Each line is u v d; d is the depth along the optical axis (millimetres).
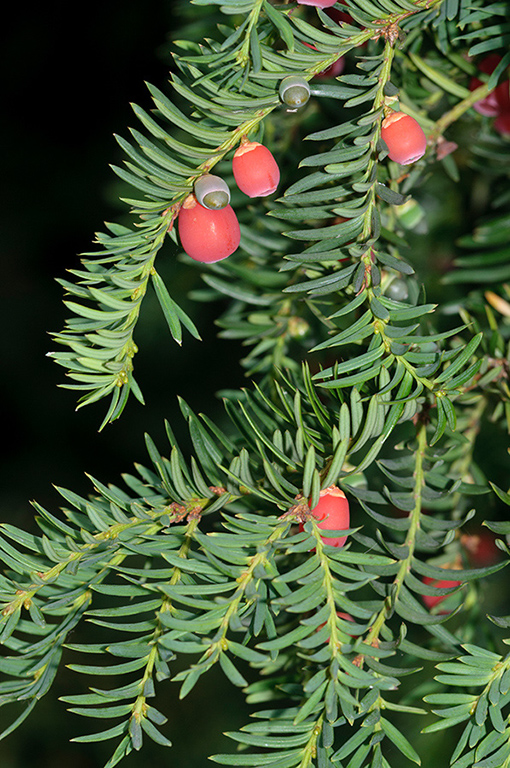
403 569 529
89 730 1039
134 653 514
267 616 510
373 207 527
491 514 615
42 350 1325
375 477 646
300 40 527
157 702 1010
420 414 548
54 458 1292
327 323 562
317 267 543
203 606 506
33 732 1034
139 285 532
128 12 1316
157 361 1079
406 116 528
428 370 521
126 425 1235
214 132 527
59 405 1306
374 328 524
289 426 546
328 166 523
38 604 529
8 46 1379
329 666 508
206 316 983
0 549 531
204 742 976
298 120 603
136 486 548
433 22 553
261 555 514
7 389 1310
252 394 573
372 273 524
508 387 569
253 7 517
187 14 654
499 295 635
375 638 521
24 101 1384
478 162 648
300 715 503
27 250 1348
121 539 528
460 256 672
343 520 520
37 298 1342
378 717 511
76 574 530
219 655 502
